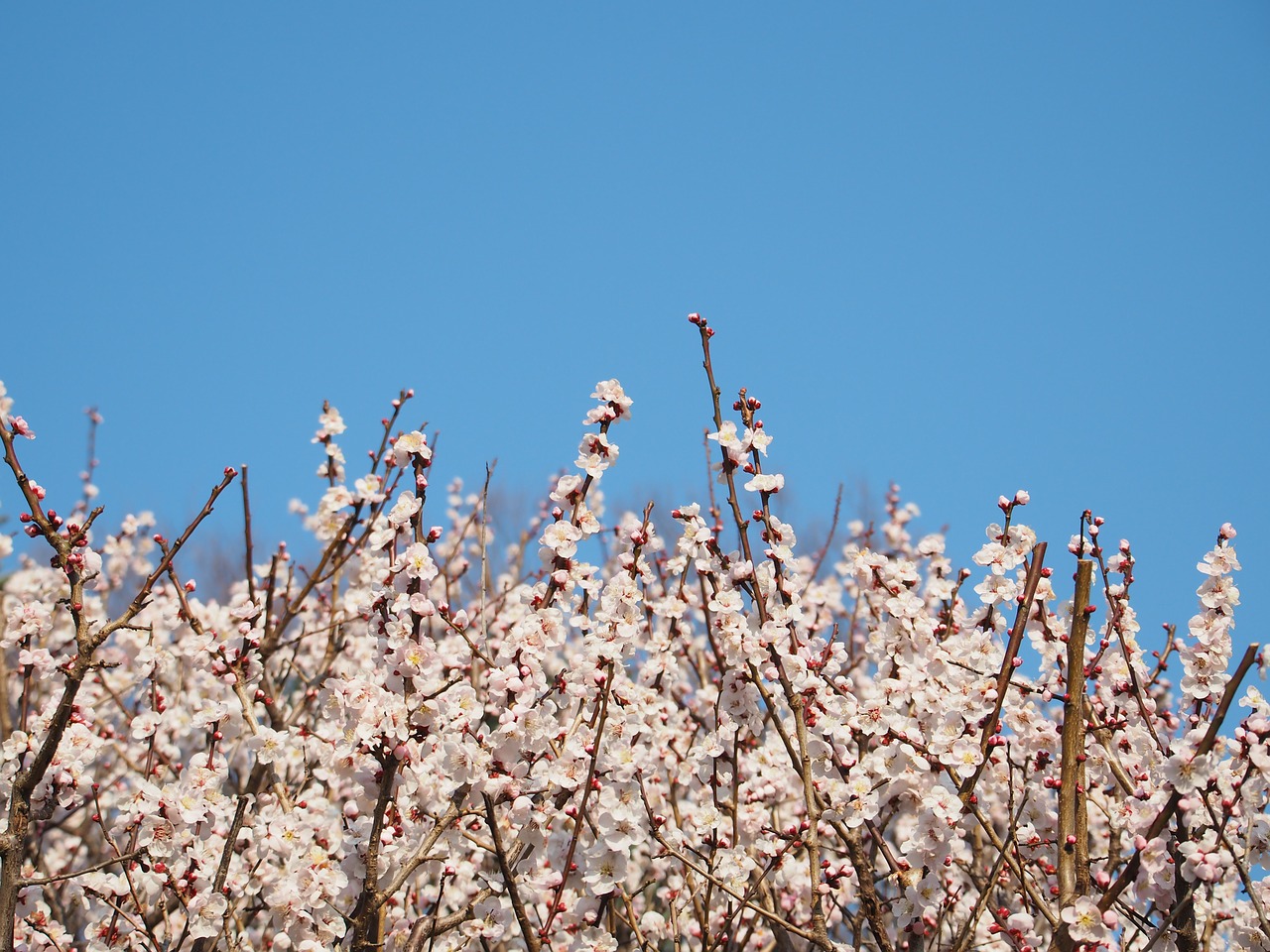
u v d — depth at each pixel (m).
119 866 5.81
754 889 4.56
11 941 3.98
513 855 4.45
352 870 4.58
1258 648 3.85
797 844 4.73
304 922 4.51
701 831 4.62
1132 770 4.93
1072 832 3.86
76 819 7.48
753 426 4.75
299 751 5.81
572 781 4.23
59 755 4.66
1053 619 5.02
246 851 5.47
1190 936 3.99
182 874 4.71
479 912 4.64
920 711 4.55
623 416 4.77
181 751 7.35
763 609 4.53
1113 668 5.03
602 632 4.43
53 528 4.34
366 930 3.80
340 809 5.67
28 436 4.46
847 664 6.13
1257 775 3.94
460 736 4.03
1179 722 4.89
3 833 4.07
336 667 7.09
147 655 5.23
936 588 5.18
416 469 4.46
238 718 4.84
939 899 4.55
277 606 7.84
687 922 5.58
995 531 4.90
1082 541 5.04
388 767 3.92
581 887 4.76
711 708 5.64
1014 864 4.34
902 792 4.66
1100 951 3.74
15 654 6.23
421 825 4.50
